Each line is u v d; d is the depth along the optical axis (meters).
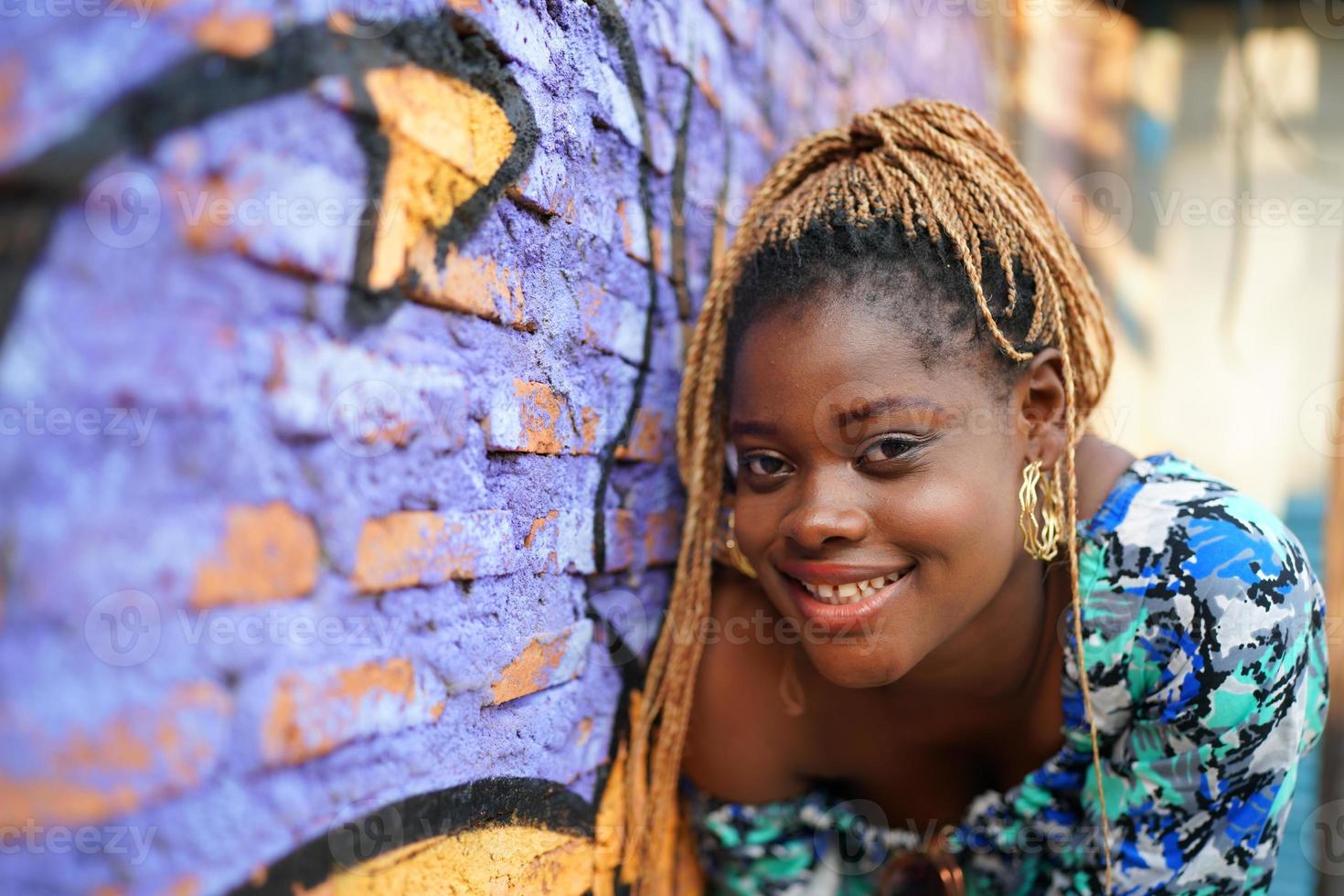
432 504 0.83
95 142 0.56
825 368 1.01
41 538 0.54
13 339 0.53
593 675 1.14
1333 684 2.59
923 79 2.61
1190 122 4.44
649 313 1.25
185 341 0.61
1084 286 1.22
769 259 1.09
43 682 0.54
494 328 0.91
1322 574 3.98
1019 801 1.30
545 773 1.03
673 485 1.33
